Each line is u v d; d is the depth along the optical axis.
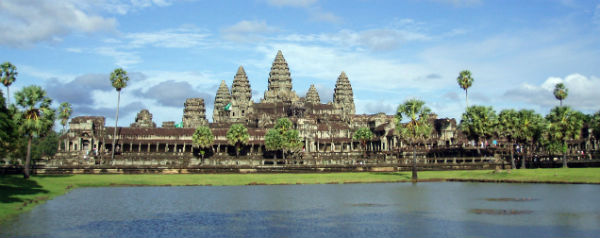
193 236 55.69
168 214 70.56
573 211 68.00
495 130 156.75
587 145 183.38
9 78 125.94
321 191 99.94
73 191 101.12
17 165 127.81
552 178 109.19
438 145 193.50
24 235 55.19
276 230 58.78
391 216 67.44
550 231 55.81
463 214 67.81
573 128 141.12
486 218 64.38
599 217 63.47
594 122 162.75
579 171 118.62
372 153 196.25
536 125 145.50
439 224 61.03
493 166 148.25
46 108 110.06
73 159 159.50
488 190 95.69
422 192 94.81
